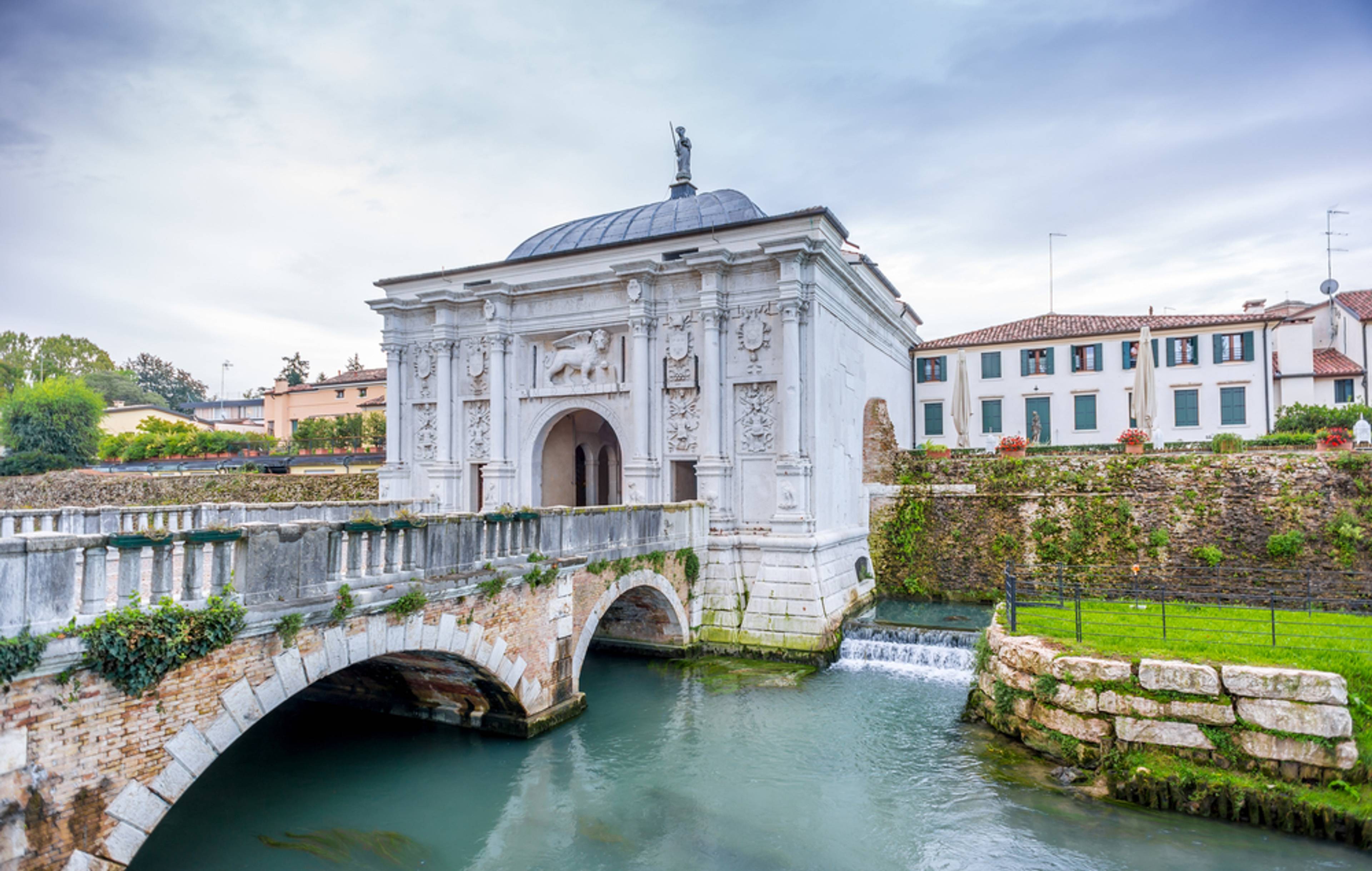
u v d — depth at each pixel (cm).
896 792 1415
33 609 755
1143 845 1208
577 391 2666
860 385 3002
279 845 1208
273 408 6031
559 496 3017
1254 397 3622
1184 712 1338
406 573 1238
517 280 2938
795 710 1830
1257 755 1284
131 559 859
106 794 824
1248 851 1185
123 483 4097
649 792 1422
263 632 994
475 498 2933
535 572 1550
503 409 2786
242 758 1535
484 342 2866
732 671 2116
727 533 2362
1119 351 3900
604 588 1841
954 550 2953
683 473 2712
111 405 7100
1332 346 4244
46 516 1492
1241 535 2517
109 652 805
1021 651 1557
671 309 2528
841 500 2655
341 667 1110
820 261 2364
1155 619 1723
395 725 1695
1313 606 2241
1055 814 1300
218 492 3884
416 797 1388
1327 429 3183
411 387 3056
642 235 2867
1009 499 2895
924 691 1952
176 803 1350
